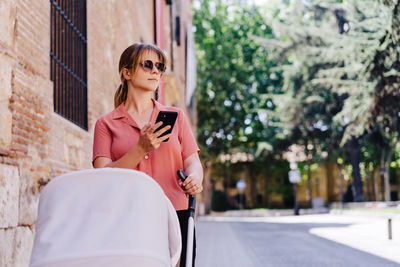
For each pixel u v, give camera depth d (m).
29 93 6.00
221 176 60.50
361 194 36.88
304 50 29.16
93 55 9.41
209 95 44.56
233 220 30.70
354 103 20.11
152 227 2.65
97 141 3.45
